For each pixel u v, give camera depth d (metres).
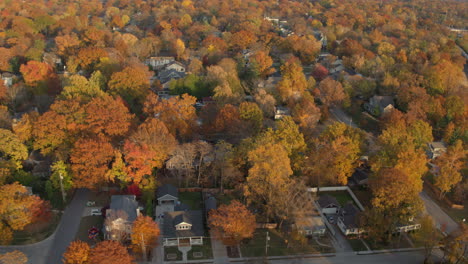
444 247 72.12
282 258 72.00
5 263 59.66
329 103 134.38
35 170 89.31
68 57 164.62
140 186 83.00
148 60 175.12
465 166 98.19
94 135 89.50
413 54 178.00
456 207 88.81
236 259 71.19
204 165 92.69
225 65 150.00
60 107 93.00
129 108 118.19
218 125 102.75
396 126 105.38
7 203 69.81
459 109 122.31
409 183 77.88
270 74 160.88
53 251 70.75
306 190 81.75
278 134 92.94
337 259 72.44
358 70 164.75
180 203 84.38
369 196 90.50
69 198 84.56
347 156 90.56
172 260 70.25
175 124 100.19
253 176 78.56
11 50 161.12
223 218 70.88
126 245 72.19
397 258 73.38
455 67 157.50
